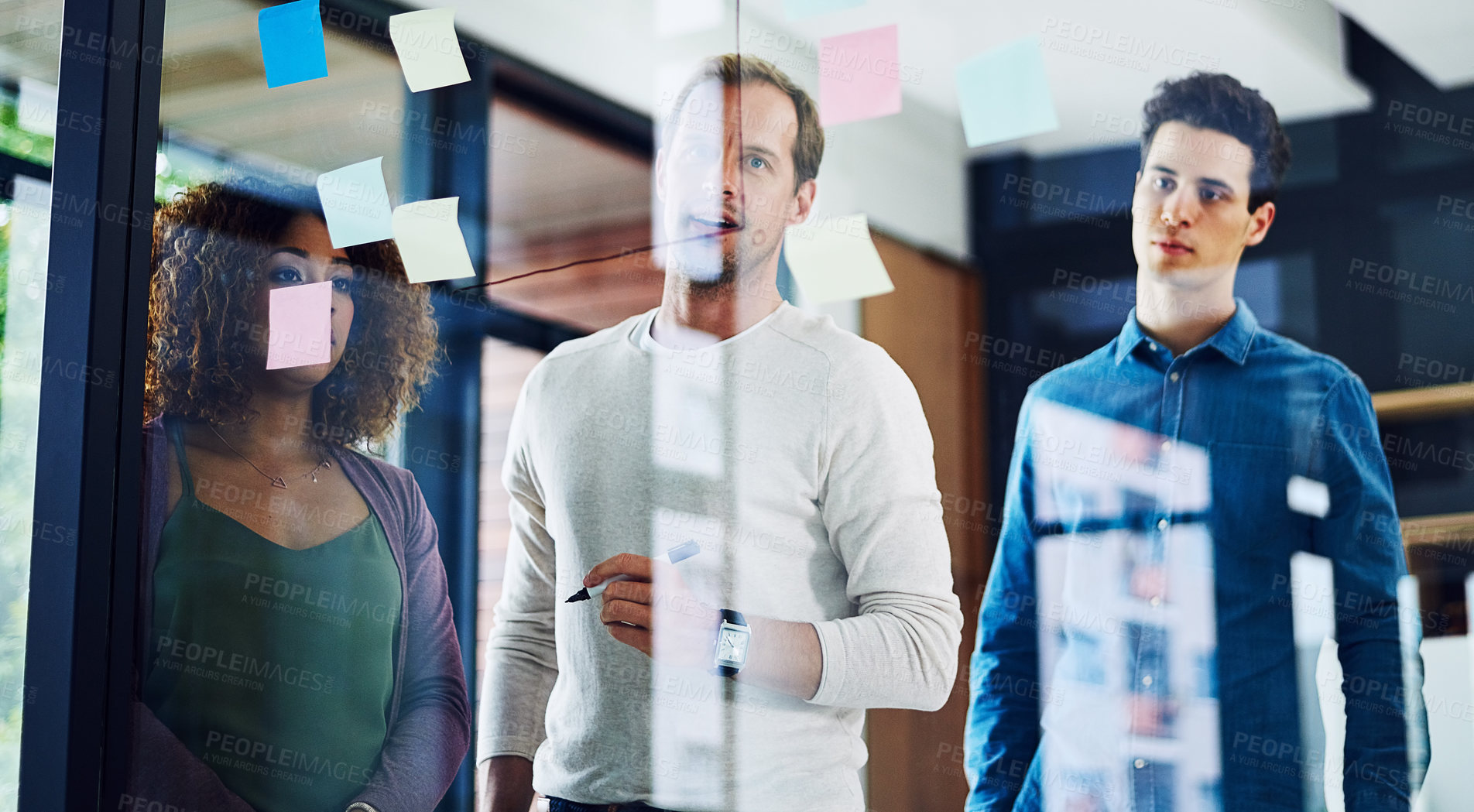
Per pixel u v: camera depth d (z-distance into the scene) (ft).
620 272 6.01
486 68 6.39
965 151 5.37
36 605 6.25
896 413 5.38
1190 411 4.97
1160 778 4.84
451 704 6.10
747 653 5.50
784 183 5.69
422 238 6.44
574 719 5.80
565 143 6.19
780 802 5.36
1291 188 4.94
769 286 5.69
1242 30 5.04
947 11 5.43
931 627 5.21
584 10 6.17
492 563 6.13
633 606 5.74
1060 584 5.06
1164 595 4.91
